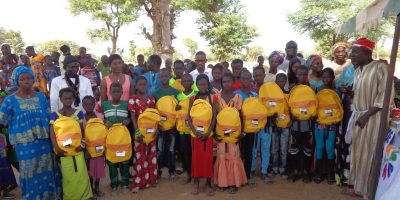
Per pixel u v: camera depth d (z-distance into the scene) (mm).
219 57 31172
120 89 4809
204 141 4828
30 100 4176
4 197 4887
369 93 4398
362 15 4254
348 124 4711
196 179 4961
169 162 5520
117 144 4684
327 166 5391
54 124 4262
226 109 4816
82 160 4477
